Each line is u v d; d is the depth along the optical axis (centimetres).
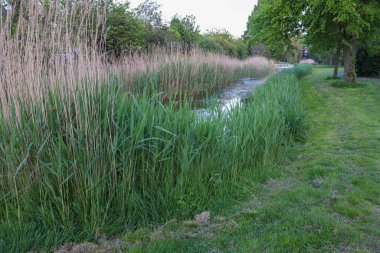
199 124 352
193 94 886
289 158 493
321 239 265
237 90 1257
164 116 338
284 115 575
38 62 286
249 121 434
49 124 281
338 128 656
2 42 284
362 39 1365
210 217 309
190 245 262
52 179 276
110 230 278
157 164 318
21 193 277
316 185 379
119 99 314
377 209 318
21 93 282
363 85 1255
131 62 807
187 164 315
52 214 266
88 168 270
